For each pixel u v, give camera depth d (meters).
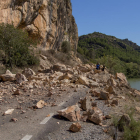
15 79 9.45
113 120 4.15
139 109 5.94
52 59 22.94
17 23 16.30
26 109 4.99
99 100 6.80
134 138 3.24
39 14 21.31
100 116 4.29
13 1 14.87
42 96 6.73
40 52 21.31
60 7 29.41
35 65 16.91
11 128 3.64
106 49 159.25
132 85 33.50
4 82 9.02
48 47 27.23
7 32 13.22
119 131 3.67
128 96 8.98
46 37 25.08
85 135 3.40
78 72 14.34
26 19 18.02
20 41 14.64
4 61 13.77
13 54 13.96
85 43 180.00
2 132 3.43
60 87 8.78
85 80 10.51
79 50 73.25
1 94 6.50
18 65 15.09
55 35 28.38
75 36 47.62
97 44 176.62
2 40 13.08
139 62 111.31
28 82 9.20
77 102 6.11
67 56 30.17
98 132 3.60
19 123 3.93
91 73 15.84
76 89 8.73
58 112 4.38
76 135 3.38
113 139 3.32
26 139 3.13
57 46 31.69
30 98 6.26
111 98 7.26
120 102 6.87
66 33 37.62
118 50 167.88
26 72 11.39
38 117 4.35
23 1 16.20
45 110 4.96
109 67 34.69
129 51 182.75
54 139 3.18
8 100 5.89
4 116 4.37
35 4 18.36
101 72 16.62
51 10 24.67
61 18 30.95
